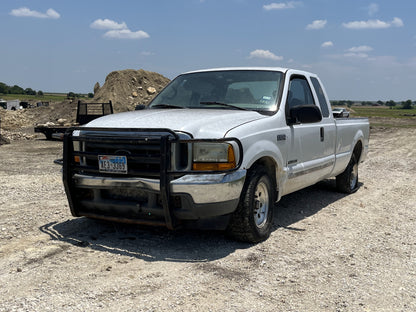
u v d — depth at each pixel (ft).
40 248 14.42
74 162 15.29
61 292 11.05
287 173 17.39
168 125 14.21
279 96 17.81
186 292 11.30
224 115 15.62
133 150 14.14
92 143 14.92
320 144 20.58
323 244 16.08
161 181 13.42
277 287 11.94
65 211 19.61
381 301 11.35
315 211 21.49
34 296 10.78
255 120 15.80
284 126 17.29
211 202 13.71
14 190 24.75
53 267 12.78
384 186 29.25
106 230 16.67
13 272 12.35
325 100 22.39
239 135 14.52
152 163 13.91
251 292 11.51
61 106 132.57
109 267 12.80
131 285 11.62
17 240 15.28
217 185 13.60
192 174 13.66
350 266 13.87
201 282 12.01
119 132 14.39
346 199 24.66
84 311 10.05
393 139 72.02
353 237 17.19
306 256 14.64
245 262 13.73
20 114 123.24
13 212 19.31
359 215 20.95
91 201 15.14
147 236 16.08
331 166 22.27
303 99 19.99
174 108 18.25
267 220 16.31
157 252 14.39
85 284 11.60
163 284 11.77
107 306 10.35
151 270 12.76
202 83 19.29
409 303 11.30
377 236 17.44
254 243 15.70
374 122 144.15
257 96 17.87
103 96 119.55
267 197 16.26
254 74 19.02
